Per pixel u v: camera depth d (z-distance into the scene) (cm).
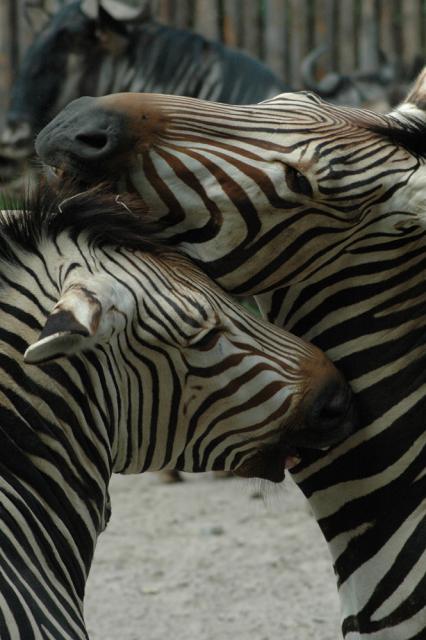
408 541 615
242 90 1780
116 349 527
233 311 554
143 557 1266
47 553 511
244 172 559
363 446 623
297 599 1136
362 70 2759
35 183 558
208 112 566
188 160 557
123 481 1586
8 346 519
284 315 629
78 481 529
